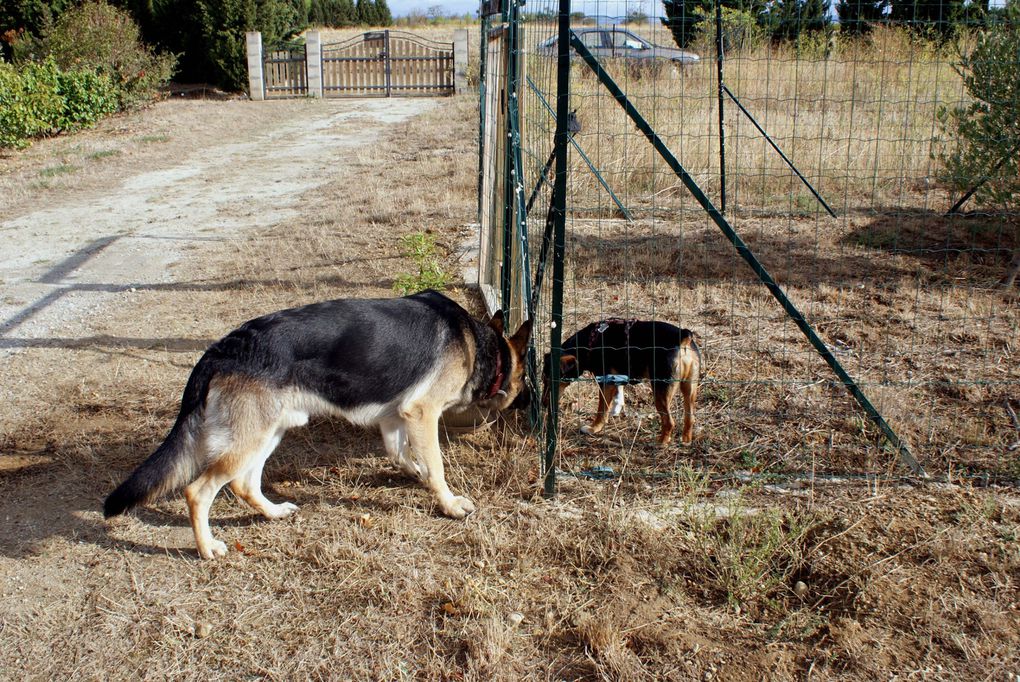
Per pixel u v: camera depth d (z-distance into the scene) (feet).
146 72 65.57
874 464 13.93
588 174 34.30
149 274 26.66
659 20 17.70
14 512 13.39
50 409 17.02
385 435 13.50
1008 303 21.53
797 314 13.15
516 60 16.52
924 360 18.07
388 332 12.41
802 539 12.04
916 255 26.00
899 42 24.91
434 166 42.29
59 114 53.42
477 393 13.88
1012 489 13.07
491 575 11.57
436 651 10.16
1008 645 9.91
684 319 20.99
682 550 11.86
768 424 15.52
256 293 24.26
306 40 76.07
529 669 9.86
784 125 37.47
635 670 9.71
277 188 39.55
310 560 12.05
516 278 18.30
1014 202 24.00
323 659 10.11
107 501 11.18
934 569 11.21
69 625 10.83
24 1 65.10
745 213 31.76
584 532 12.37
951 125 28.58
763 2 31.32
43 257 28.94
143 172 44.01
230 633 10.63
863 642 10.03
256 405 11.70
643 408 16.67
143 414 16.72
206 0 74.64
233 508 13.48
